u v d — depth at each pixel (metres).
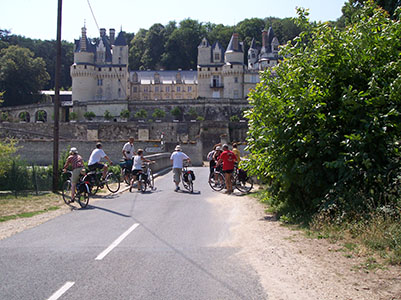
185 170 16.22
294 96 9.44
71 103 87.56
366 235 6.95
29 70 91.38
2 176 19.47
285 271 5.72
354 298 4.70
